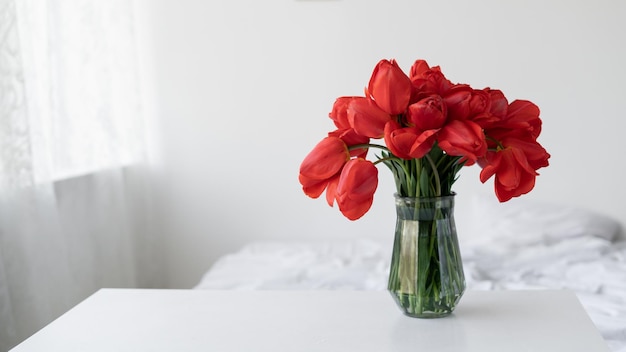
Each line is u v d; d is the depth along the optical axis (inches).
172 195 123.6
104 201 104.1
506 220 109.0
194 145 122.6
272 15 119.2
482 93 43.1
